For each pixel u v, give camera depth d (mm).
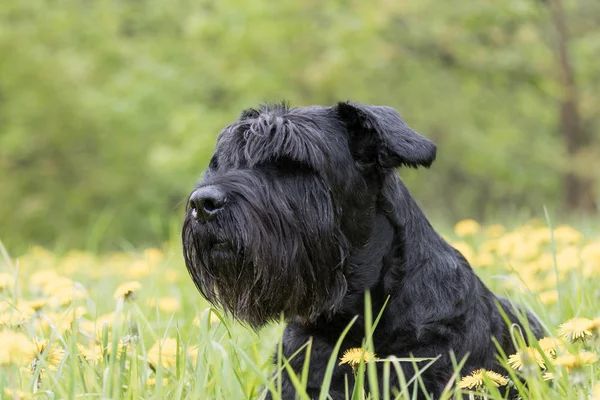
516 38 32219
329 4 30141
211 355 5375
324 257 5973
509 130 33375
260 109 6688
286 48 31609
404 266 6203
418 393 5836
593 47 31438
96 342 6410
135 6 38469
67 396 4895
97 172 38219
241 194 5824
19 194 37719
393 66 32375
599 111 33875
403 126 6145
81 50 37000
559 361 4895
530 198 44219
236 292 6059
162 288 9969
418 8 29406
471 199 46000
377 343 6066
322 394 4906
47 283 8445
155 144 36469
